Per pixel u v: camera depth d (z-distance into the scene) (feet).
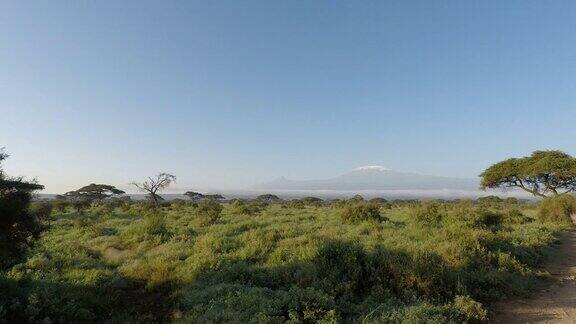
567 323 26.55
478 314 26.35
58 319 27.30
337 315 25.34
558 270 42.27
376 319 24.08
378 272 32.65
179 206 177.78
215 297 29.17
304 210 150.30
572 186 148.36
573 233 74.23
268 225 79.77
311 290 28.07
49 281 34.73
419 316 24.04
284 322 24.32
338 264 34.65
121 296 34.81
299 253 40.98
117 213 138.41
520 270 38.45
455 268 35.45
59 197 295.28
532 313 28.53
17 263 39.55
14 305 26.68
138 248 55.26
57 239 65.92
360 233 62.44
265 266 39.04
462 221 70.54
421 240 50.57
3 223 33.19
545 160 144.77
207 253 45.34
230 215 117.91
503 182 164.96
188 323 25.52
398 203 257.96
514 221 87.97
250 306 26.40
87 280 36.73
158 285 36.86
